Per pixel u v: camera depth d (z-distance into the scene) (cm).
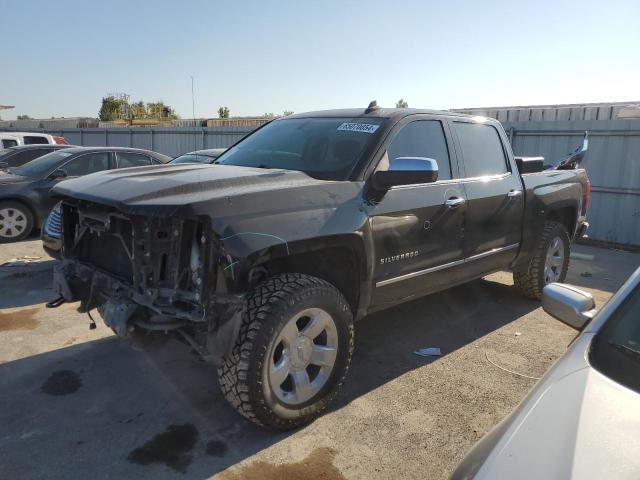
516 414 182
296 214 305
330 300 319
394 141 388
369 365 416
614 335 214
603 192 1031
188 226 285
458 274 443
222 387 298
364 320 518
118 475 279
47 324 483
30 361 409
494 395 373
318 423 331
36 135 1598
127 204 284
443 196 409
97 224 329
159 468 286
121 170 381
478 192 446
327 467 289
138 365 405
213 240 276
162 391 367
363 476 283
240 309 279
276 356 307
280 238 290
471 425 334
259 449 304
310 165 383
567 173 599
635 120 976
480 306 565
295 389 313
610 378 191
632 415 169
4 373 388
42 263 712
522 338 479
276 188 312
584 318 237
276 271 329
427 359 431
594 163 1038
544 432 165
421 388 380
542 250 548
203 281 277
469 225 437
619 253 943
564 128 1069
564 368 200
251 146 449
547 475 148
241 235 278
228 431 321
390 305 390
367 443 312
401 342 465
